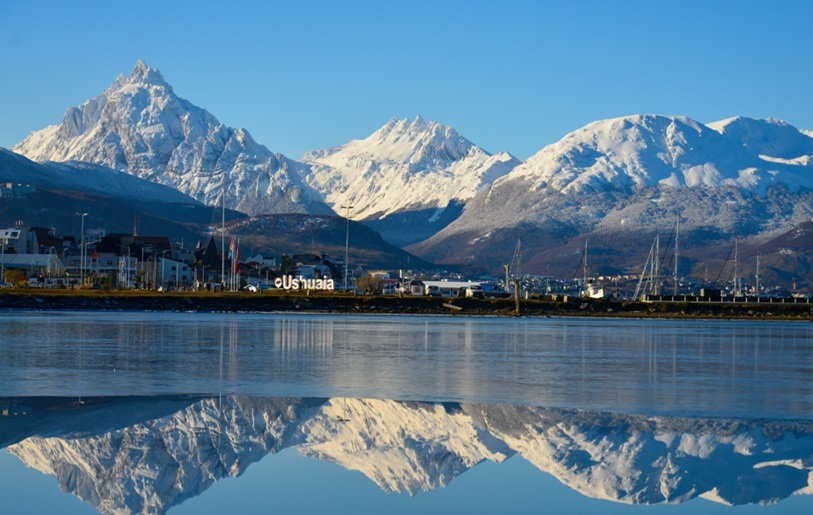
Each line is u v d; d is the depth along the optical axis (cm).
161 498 3856
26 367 7675
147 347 9738
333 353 9569
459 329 15050
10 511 3647
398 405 6022
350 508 3728
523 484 4131
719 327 18488
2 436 4838
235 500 3831
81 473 4191
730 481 4206
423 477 4238
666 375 8100
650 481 4191
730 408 6097
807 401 6475
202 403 5928
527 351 10456
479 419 5562
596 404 6194
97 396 6147
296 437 4981
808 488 4097
